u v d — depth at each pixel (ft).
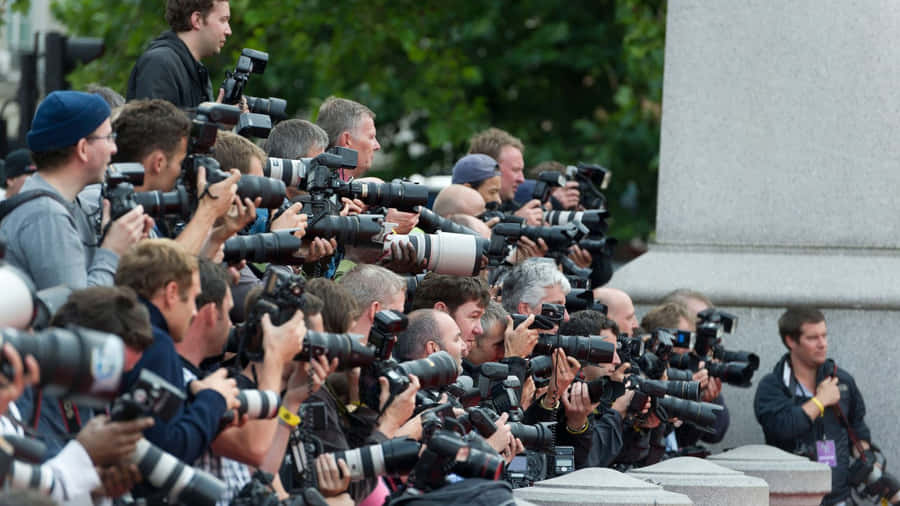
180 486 39.01
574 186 88.79
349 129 70.44
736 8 96.32
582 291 71.77
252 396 42.34
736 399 93.61
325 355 45.27
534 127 182.91
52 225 46.39
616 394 70.95
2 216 47.06
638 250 185.98
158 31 154.71
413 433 51.90
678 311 84.74
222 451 43.70
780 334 89.97
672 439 82.58
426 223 66.80
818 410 87.81
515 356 62.23
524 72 184.14
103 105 47.98
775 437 88.63
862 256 93.66
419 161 184.85
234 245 50.57
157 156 49.85
